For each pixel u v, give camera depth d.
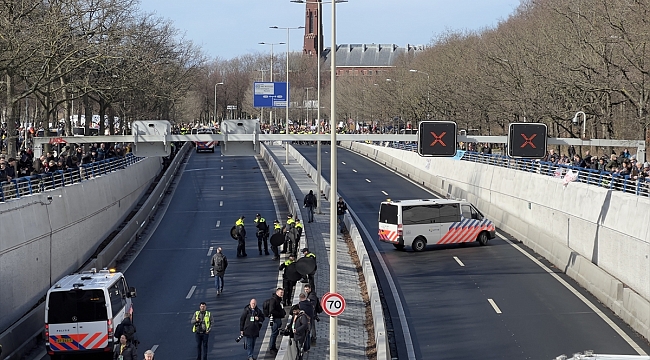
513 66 54.41
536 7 70.12
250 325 19.67
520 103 50.16
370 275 26.98
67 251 30.27
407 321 24.84
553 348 21.77
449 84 70.06
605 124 47.06
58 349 19.92
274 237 33.62
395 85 95.62
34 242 25.91
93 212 35.19
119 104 68.56
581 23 47.88
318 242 37.81
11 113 34.69
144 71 51.41
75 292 20.02
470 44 78.81
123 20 49.94
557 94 47.56
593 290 28.30
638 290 27.50
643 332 23.03
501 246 38.12
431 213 37.09
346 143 102.88
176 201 53.16
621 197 30.00
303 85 151.88
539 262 34.09
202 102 143.50
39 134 51.97
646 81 37.81
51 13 36.97
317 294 27.38
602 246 31.62
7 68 33.03
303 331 19.53
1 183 24.20
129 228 38.50
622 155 38.78
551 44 50.94
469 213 38.12
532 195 41.94
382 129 96.00
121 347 18.31
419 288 29.34
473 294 28.33
